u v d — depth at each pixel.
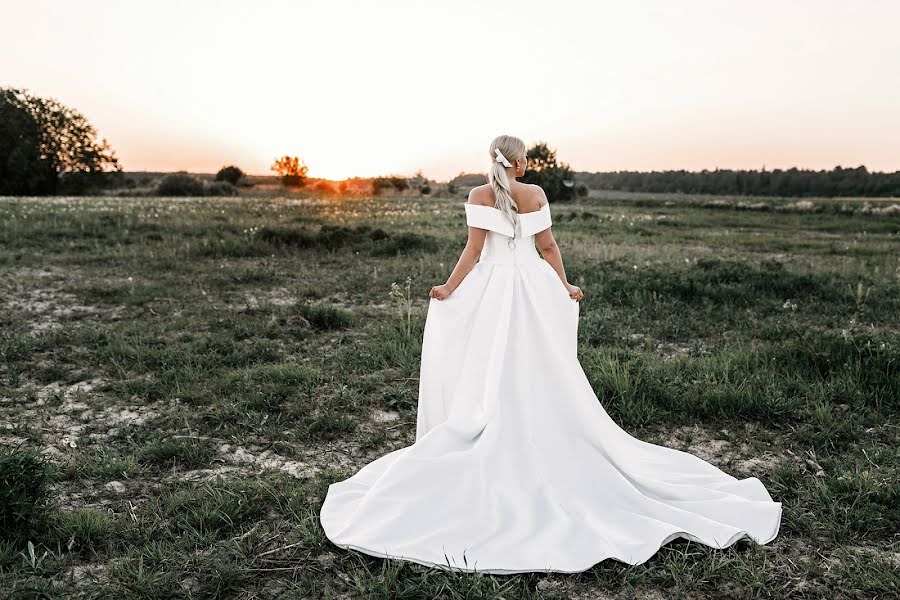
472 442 3.15
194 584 2.50
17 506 2.72
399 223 18.89
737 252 14.26
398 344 5.99
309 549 2.76
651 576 2.57
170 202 29.45
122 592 2.43
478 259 3.45
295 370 5.12
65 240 13.12
